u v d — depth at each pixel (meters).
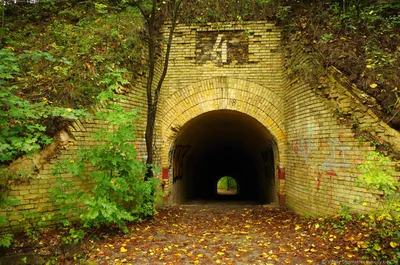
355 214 6.52
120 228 7.00
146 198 7.77
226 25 10.54
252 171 20.50
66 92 7.27
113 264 5.21
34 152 5.88
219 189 40.81
